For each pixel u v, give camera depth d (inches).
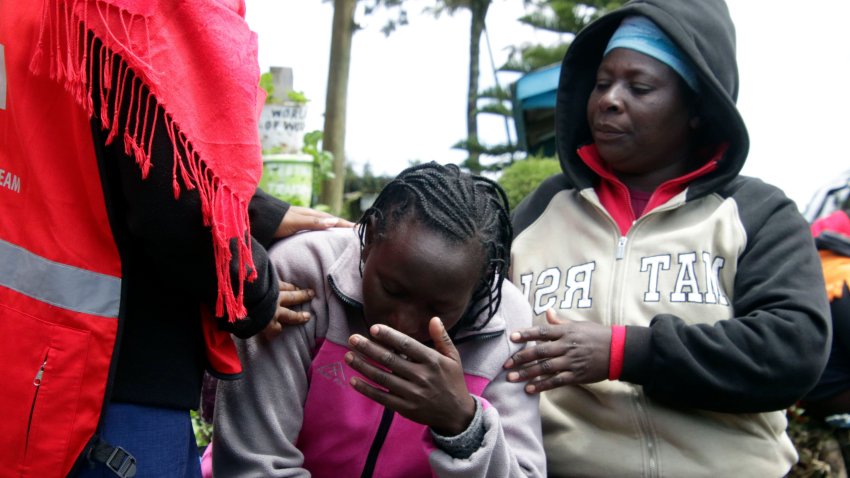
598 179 103.1
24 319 59.7
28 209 60.7
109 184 59.6
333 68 320.2
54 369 58.4
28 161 60.4
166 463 63.2
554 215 101.4
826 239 128.0
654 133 94.7
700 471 86.8
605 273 93.5
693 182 96.3
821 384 121.0
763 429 90.7
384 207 70.1
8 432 59.2
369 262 68.2
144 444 61.9
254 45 64.7
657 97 94.0
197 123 58.8
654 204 96.0
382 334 63.9
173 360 64.2
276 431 74.0
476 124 838.5
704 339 83.4
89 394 58.7
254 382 74.9
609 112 94.7
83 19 55.7
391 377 65.0
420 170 70.8
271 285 66.5
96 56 57.9
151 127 57.6
